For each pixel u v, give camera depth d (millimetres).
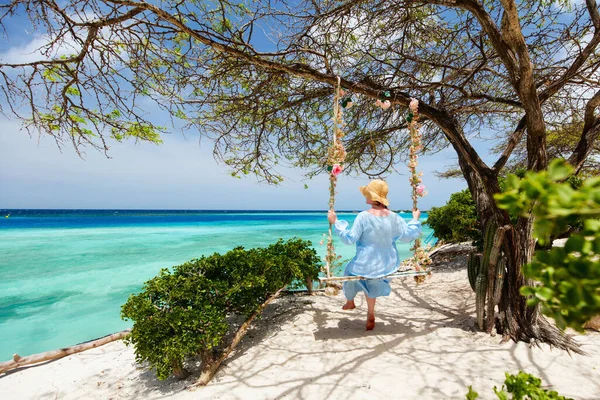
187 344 3332
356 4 4156
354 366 3453
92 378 3822
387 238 4078
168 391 3338
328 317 5004
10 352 5367
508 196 771
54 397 3455
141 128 4496
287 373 3410
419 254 4246
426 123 6750
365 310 5270
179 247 16969
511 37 3250
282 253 5859
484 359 3410
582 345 3574
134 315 3549
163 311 3646
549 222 714
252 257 4730
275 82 5238
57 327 6379
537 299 832
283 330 4605
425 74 5527
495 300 3967
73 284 9406
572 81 4742
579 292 729
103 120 4258
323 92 5328
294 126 6324
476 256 4547
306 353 3838
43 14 3471
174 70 4484
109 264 12336
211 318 3555
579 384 2883
